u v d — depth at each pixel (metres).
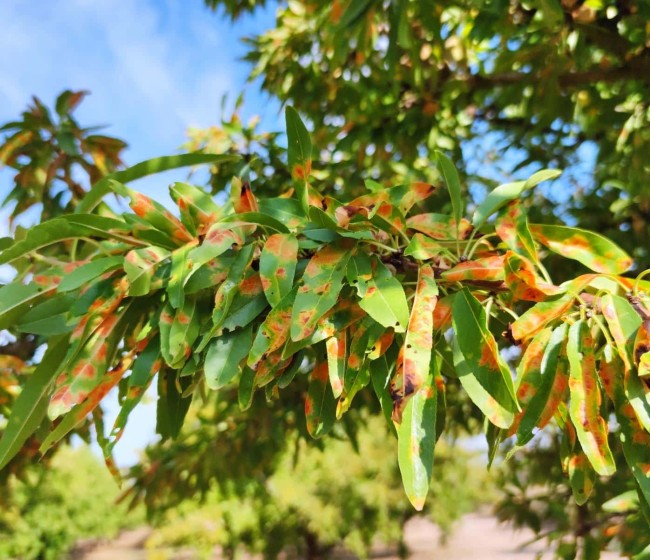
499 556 5.18
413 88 1.02
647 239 1.02
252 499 3.48
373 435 3.67
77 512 4.75
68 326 0.39
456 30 1.02
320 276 0.34
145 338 0.37
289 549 4.12
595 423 0.33
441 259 0.37
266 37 1.20
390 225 0.36
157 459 1.39
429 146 1.00
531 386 0.35
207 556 3.47
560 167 1.23
